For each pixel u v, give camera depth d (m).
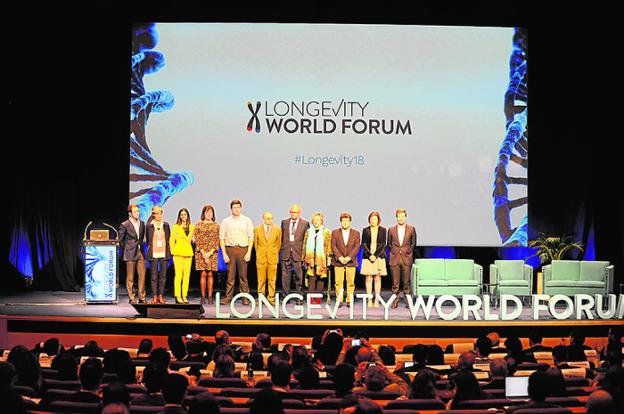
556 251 15.61
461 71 15.77
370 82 15.70
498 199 15.71
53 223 16.05
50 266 16.06
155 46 15.70
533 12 15.94
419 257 16.25
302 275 13.95
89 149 16.17
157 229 13.47
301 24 15.69
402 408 5.99
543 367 8.15
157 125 15.66
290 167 15.63
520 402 6.47
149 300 14.44
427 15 15.92
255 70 15.69
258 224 15.62
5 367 6.27
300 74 15.70
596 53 15.91
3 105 15.84
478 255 16.39
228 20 15.83
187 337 10.05
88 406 5.68
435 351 8.43
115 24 15.95
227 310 13.05
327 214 15.62
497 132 15.75
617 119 15.97
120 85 16.06
